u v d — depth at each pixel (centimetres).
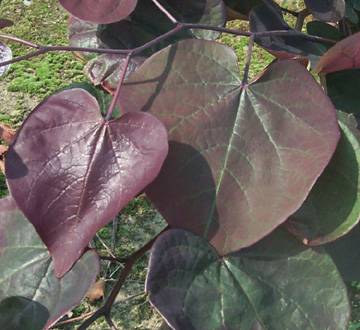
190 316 27
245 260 30
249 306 29
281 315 30
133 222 95
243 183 27
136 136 25
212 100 28
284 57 33
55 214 25
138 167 25
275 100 28
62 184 25
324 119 27
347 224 29
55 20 133
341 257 37
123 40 37
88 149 26
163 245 27
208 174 27
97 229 25
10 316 31
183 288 28
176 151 27
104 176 25
